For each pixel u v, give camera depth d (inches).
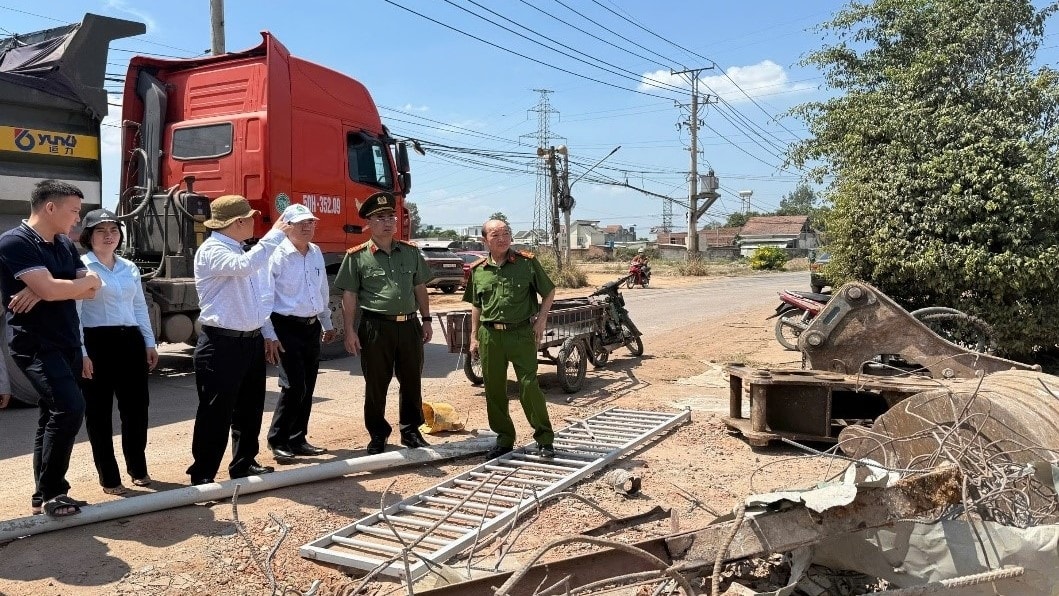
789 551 122.7
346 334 230.7
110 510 174.6
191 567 152.7
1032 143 360.5
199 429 193.8
